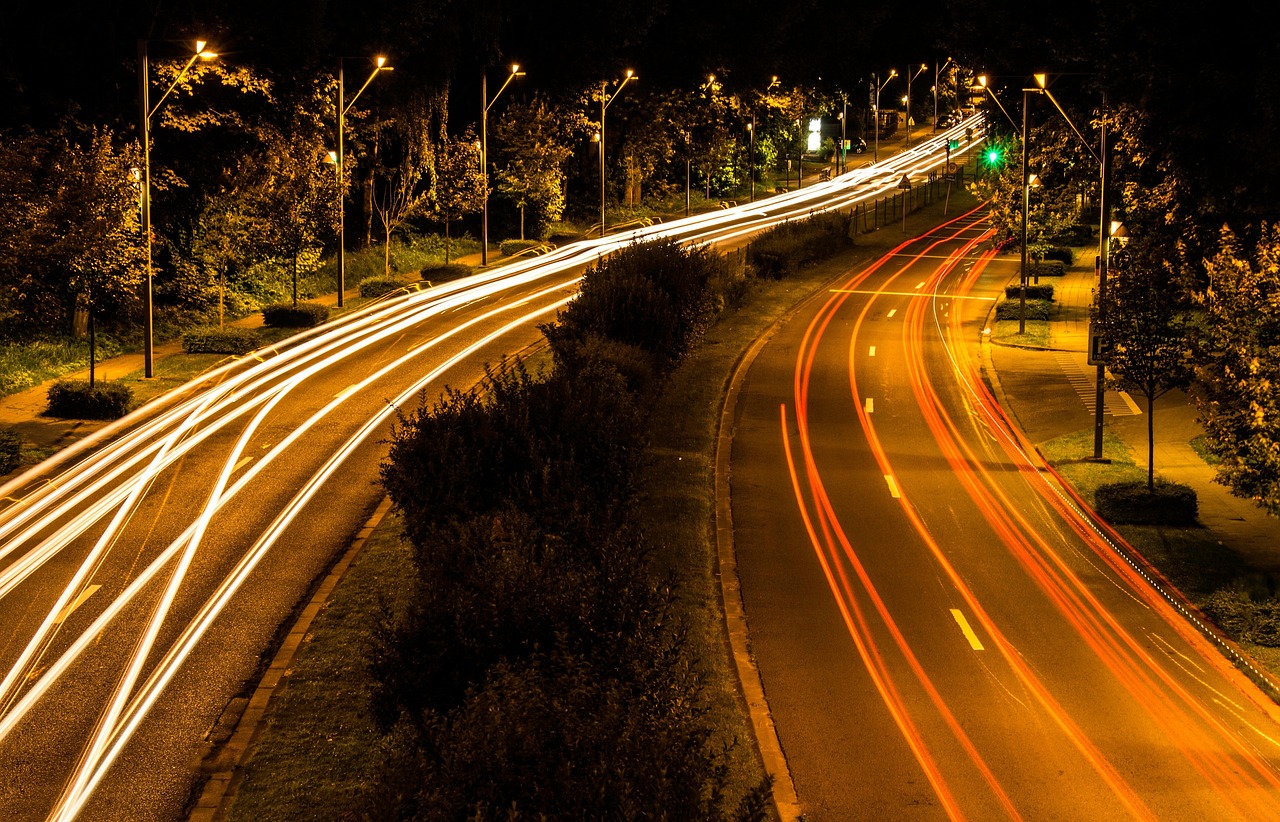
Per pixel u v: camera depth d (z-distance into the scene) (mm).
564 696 10070
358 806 9867
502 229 76812
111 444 28672
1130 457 31156
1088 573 22672
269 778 13570
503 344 41312
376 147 62031
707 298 38125
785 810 14000
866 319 50875
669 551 22344
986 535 24875
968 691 17484
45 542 21797
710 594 20562
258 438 29234
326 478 25969
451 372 36844
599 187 88625
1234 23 28656
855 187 113188
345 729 14680
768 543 24047
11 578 19984
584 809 8359
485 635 12750
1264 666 18562
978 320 50938
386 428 30250
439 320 46312
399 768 9609
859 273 64375
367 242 64562
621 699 10180
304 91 50625
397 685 12984
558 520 17250
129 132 42875
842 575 22328
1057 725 16469
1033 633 19750
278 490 25094
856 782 14766
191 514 23484
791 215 90875
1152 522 25562
